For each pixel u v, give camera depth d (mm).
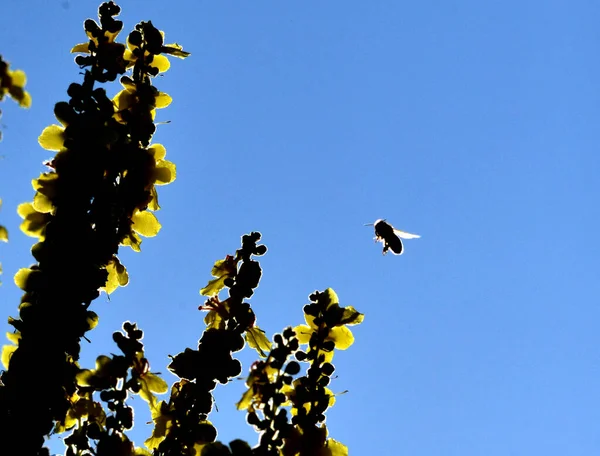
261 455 3268
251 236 4105
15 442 3305
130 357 3504
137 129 3994
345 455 3598
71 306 3555
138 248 3916
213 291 4008
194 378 3775
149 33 4234
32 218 3748
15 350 3533
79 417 3562
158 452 3633
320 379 3648
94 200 3715
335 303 3828
